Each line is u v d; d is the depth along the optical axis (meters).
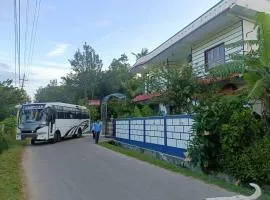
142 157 17.73
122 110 32.09
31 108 28.52
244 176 10.75
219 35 20.23
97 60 81.94
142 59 32.31
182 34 21.92
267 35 11.48
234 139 11.36
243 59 12.77
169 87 19.23
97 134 28.27
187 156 13.36
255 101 12.49
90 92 78.62
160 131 17.92
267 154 10.49
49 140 29.09
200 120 12.70
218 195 9.50
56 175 13.09
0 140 23.27
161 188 10.55
